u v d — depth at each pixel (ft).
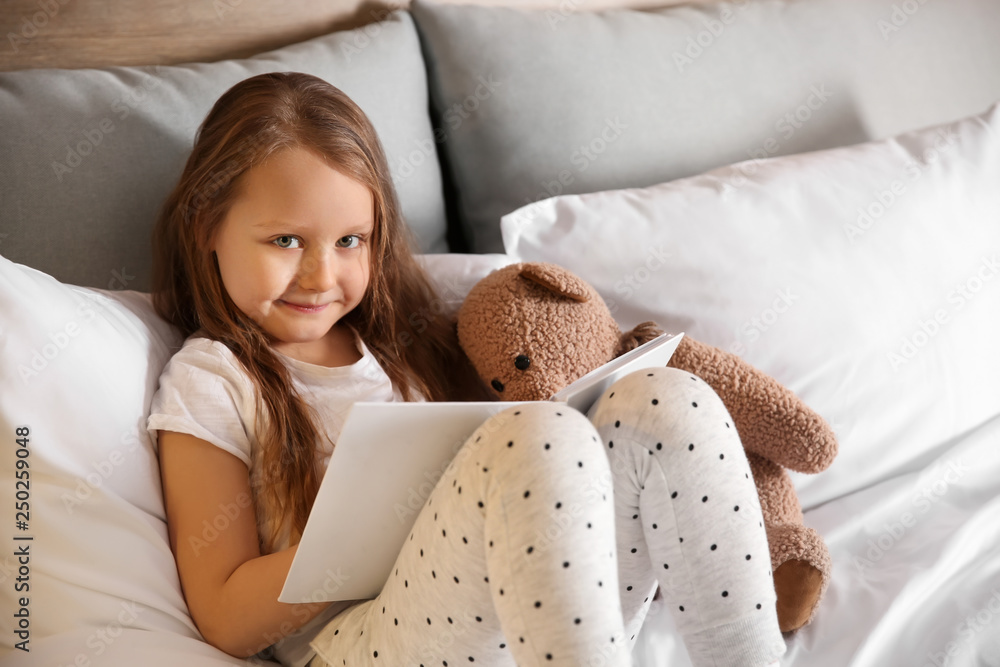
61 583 2.23
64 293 2.46
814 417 2.94
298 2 3.71
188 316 2.98
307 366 2.85
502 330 2.90
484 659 2.15
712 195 3.55
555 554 1.84
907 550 3.10
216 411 2.57
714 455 2.10
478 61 3.69
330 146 2.60
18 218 2.88
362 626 2.36
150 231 3.04
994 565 2.95
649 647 2.68
